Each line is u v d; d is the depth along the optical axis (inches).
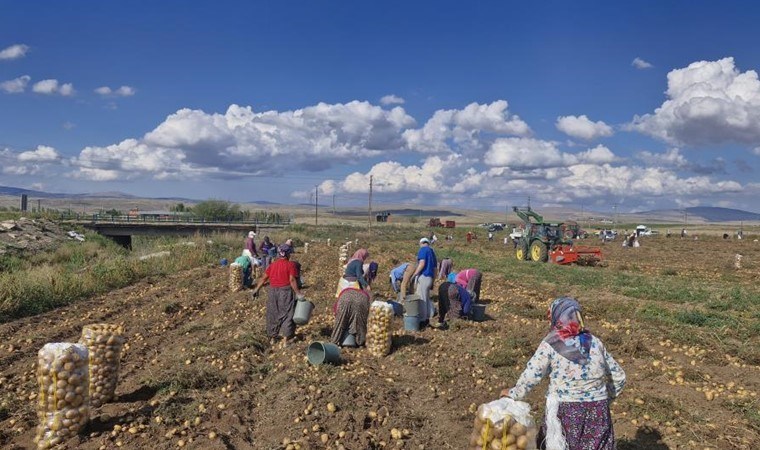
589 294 707.4
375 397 293.6
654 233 3496.6
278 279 414.3
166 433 248.2
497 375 339.0
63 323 496.7
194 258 1031.0
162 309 550.0
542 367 171.9
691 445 240.4
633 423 262.7
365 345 405.7
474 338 431.5
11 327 470.0
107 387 286.2
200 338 430.6
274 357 374.3
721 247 2102.6
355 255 438.9
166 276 831.1
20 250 1232.8
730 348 415.2
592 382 167.6
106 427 253.4
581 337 170.4
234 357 365.4
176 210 4301.2
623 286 792.9
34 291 566.9
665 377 343.0
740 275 1027.3
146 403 283.1
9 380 331.9
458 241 2362.2
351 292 403.2
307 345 394.9
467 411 279.4
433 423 267.9
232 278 678.5
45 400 239.8
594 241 2625.5
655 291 714.2
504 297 671.8
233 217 3408.0
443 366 353.4
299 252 1342.3
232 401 287.9
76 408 243.0
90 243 1498.5
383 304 383.6
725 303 617.9
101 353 284.7
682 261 1400.1
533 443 158.4
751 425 263.9
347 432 251.1
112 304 593.0
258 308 562.3
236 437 248.5
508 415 157.6
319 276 854.5
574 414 167.5
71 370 241.4
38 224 1572.3
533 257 1249.4
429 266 473.7
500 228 3531.0
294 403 283.0
